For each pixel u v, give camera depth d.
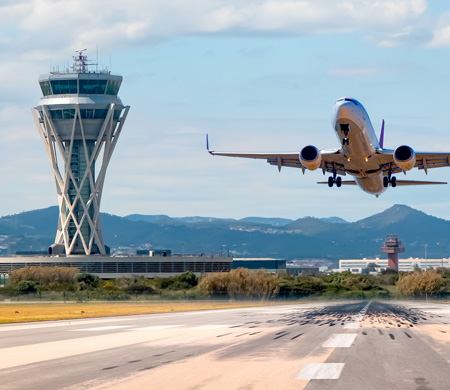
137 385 58.34
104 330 126.69
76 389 56.78
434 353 79.31
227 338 101.62
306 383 58.47
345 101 148.88
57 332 123.31
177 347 88.94
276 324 135.12
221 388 56.53
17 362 75.12
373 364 69.81
